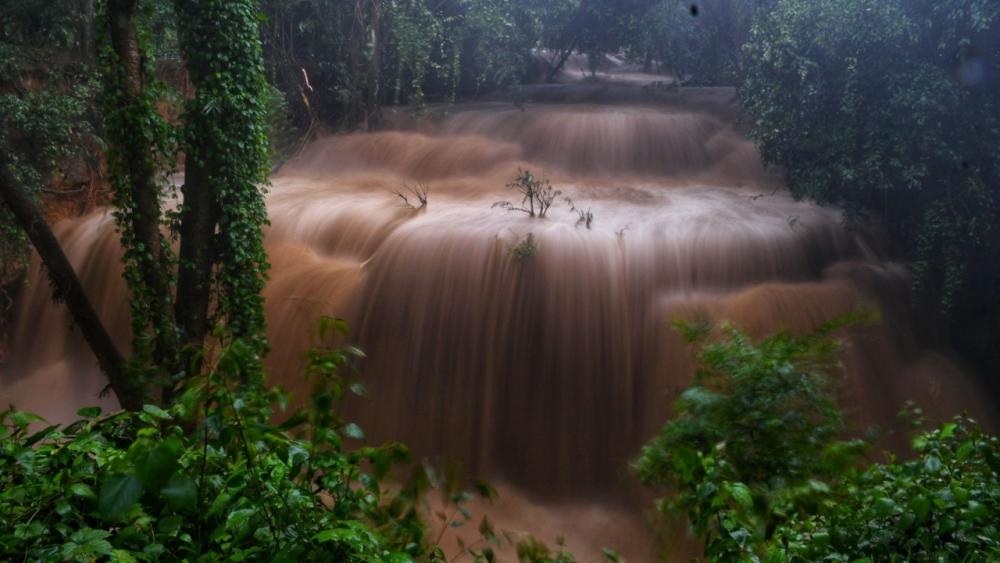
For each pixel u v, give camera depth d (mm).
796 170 16344
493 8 24297
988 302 14688
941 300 14727
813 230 15398
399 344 14156
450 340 13922
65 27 19781
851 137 14766
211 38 11727
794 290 13906
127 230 11430
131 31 11117
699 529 3234
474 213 16125
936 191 14414
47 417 15820
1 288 16859
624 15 26297
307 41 24172
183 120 11945
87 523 3670
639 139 20562
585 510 12641
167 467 2914
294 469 3537
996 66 13320
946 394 13898
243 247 12188
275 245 16812
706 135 20891
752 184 19297
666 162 20375
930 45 13820
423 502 3715
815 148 15586
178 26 11828
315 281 15227
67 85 18812
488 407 13609
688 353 13023
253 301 12359
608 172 20328
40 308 17125
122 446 4254
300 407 3707
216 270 13695
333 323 3693
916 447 5074
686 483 3154
